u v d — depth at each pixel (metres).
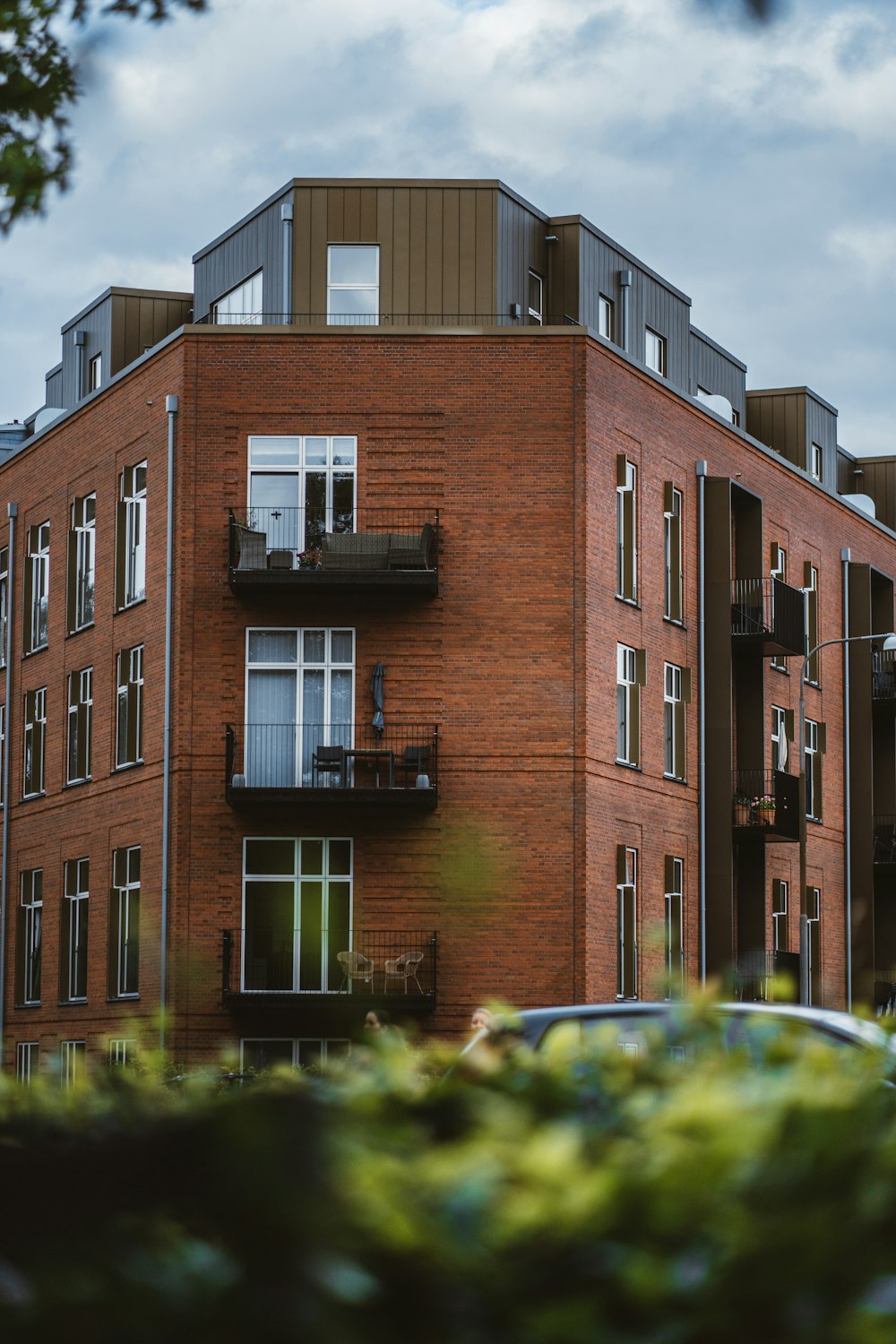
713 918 38.59
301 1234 2.21
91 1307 2.15
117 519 37.09
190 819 34.00
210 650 34.44
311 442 34.94
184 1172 2.38
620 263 41.81
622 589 36.41
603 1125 2.73
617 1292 2.23
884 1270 2.24
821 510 46.31
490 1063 3.28
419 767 33.84
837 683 46.94
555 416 34.94
